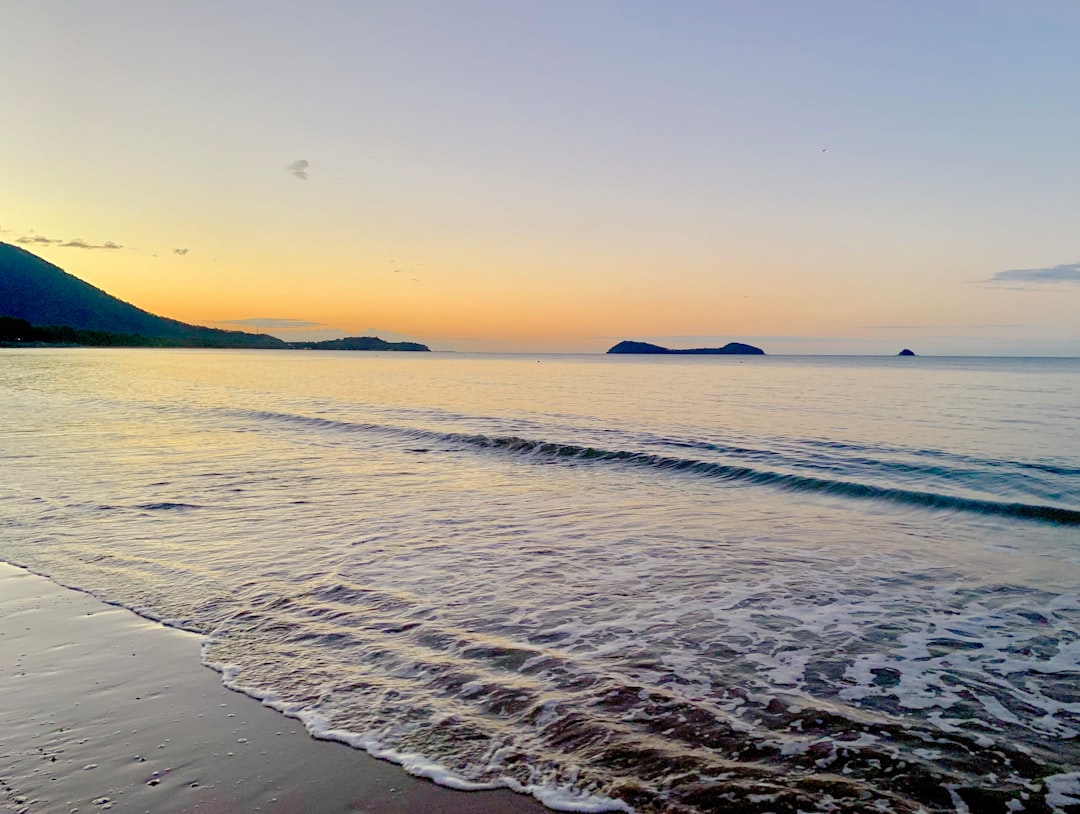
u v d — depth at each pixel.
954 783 4.11
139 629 6.52
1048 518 11.58
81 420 25.39
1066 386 48.34
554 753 4.43
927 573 8.59
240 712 4.96
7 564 8.52
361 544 9.64
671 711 4.98
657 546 9.74
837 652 6.18
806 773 4.20
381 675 5.56
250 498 12.67
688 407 31.28
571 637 6.43
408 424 24.47
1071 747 4.56
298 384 50.53
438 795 3.99
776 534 10.52
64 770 4.21
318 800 3.94
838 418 26.22
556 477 15.42
